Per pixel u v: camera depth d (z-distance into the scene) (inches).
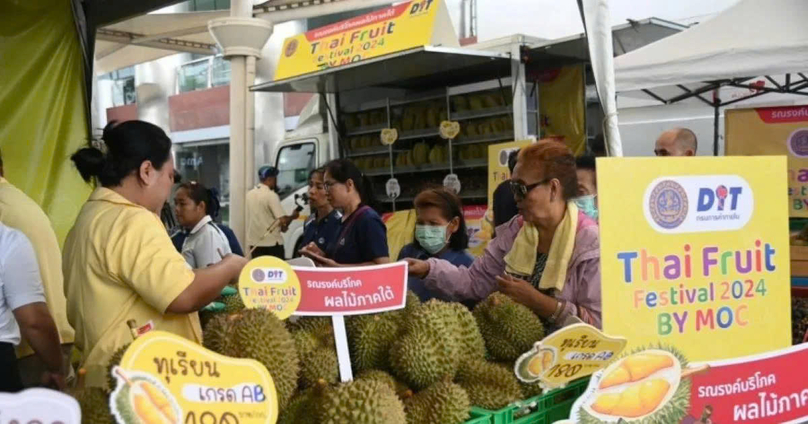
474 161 271.7
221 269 75.7
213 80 565.9
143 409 42.9
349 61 252.4
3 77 168.6
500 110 263.6
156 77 603.8
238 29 323.9
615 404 58.8
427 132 287.0
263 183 318.7
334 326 66.8
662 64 198.1
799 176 195.9
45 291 110.3
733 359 64.3
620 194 61.8
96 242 75.2
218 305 96.5
